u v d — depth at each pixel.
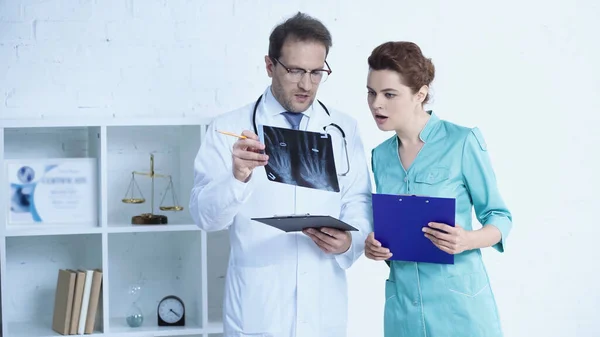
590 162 3.75
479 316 2.37
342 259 2.47
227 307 2.49
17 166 3.07
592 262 3.75
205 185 2.47
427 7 3.60
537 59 3.69
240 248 2.47
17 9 3.26
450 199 2.19
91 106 3.32
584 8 3.72
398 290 2.45
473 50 3.64
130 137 3.37
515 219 3.70
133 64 3.35
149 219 3.16
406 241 2.32
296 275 2.44
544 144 3.71
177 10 3.38
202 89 3.40
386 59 2.34
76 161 3.12
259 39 3.44
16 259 3.30
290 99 2.42
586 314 3.75
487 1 3.65
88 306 3.06
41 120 2.99
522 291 3.71
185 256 3.38
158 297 3.43
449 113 3.63
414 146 2.46
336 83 3.53
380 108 2.37
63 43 3.29
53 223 3.09
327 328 2.47
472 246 2.30
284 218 2.14
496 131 3.67
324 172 2.32
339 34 3.53
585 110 3.73
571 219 3.73
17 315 3.30
